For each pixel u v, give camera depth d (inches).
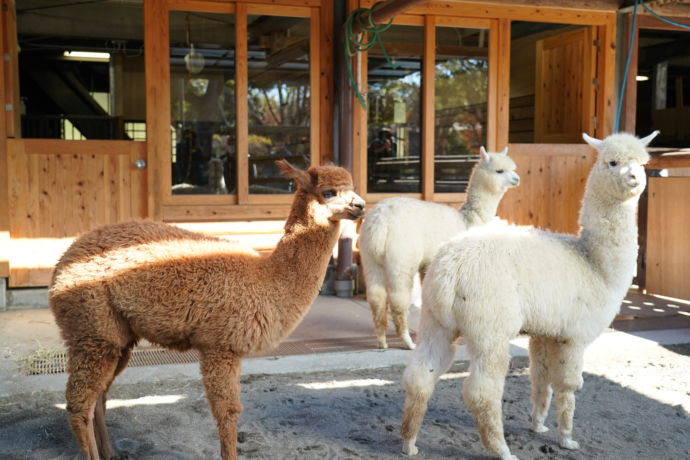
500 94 315.3
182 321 114.0
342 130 287.6
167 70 274.7
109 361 116.1
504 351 124.4
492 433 125.7
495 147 316.5
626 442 143.4
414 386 128.3
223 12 280.1
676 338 224.4
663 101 422.9
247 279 116.5
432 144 307.7
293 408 159.8
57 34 277.4
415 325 240.4
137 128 306.3
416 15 301.6
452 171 313.7
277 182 293.0
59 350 198.4
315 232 121.3
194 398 163.8
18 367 181.9
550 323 129.2
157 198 274.2
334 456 133.6
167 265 113.9
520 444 140.9
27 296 258.5
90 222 267.1
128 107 305.4
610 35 322.0
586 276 131.3
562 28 337.1
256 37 284.4
